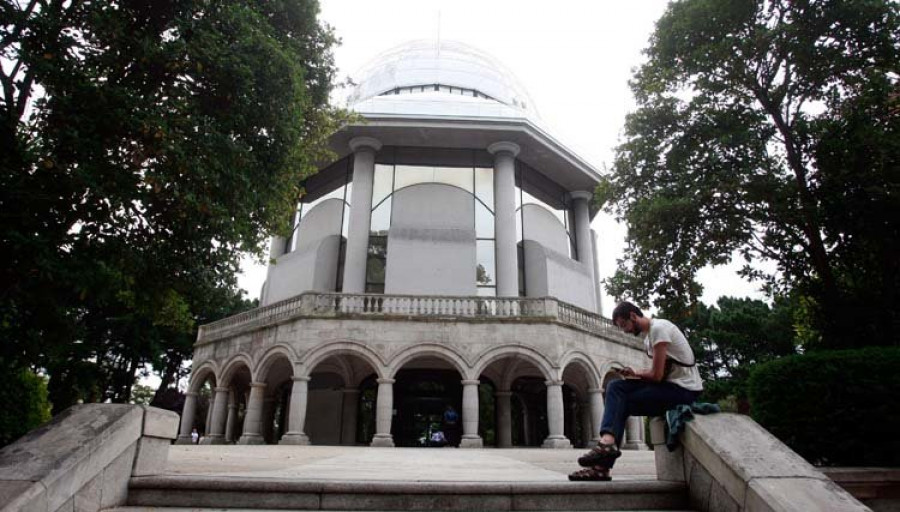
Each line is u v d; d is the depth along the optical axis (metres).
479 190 26.86
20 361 8.80
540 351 19.45
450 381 23.12
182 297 12.92
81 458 4.00
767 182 10.34
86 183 7.48
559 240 29.03
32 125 7.95
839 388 6.93
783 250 11.01
